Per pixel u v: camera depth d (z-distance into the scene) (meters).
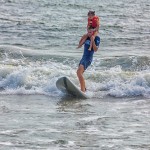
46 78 17.48
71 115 14.08
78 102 15.64
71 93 16.31
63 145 11.57
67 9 42.53
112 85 16.92
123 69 18.66
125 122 13.40
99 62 19.44
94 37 16.25
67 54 21.52
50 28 32.06
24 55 20.33
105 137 12.16
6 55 20.34
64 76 16.20
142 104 15.35
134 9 44.03
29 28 32.00
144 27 33.44
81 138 12.07
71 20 35.84
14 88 17.14
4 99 15.96
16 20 35.38
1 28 31.88
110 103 15.50
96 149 11.32
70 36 29.09
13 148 11.31
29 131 12.56
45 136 12.20
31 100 15.86
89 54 16.39
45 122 13.38
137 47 25.42
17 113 14.27
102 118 13.77
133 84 16.83
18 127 12.89
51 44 26.09
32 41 27.17
